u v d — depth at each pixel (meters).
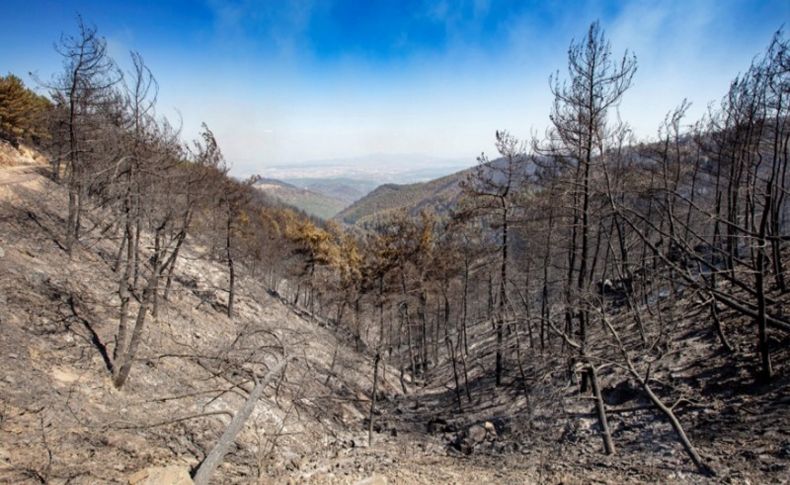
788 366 10.73
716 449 9.02
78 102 15.35
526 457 11.72
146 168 11.32
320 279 34.47
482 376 24.05
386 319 24.83
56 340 12.32
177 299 21.92
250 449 12.24
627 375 14.33
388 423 19.38
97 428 9.77
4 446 7.89
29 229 18.02
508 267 17.14
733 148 15.53
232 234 24.33
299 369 18.41
